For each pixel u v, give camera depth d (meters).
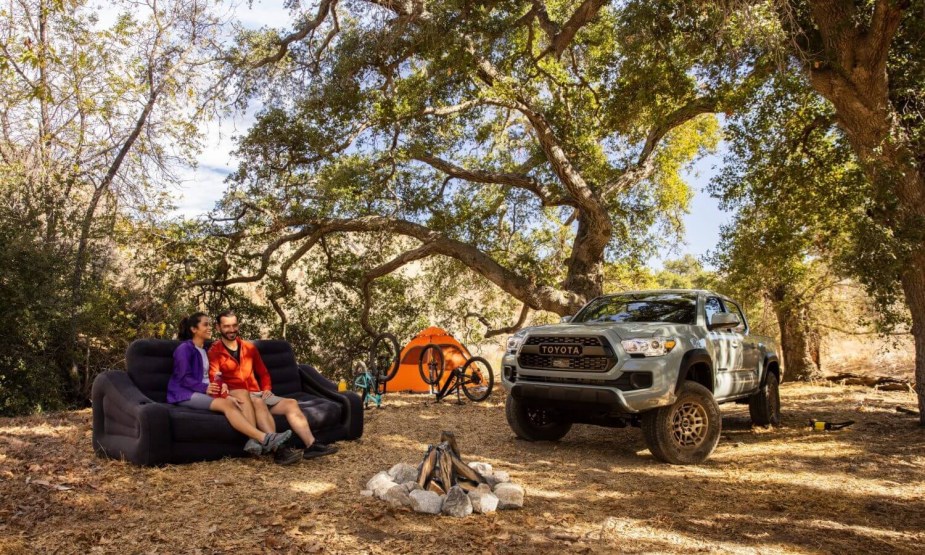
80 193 13.02
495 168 17.83
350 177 13.77
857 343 21.28
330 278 17.19
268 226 14.70
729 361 7.91
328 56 13.41
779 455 7.00
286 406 6.34
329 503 4.73
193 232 15.03
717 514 4.75
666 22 10.62
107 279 13.12
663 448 6.46
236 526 4.18
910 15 8.52
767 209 11.15
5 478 5.20
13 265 10.84
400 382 13.95
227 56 13.46
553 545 3.98
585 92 15.73
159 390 6.39
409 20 11.95
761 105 10.59
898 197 8.39
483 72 13.48
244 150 13.91
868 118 8.35
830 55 8.38
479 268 14.58
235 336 6.41
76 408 11.97
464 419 9.51
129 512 4.43
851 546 4.09
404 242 18.52
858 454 6.95
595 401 6.52
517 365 7.36
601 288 14.53
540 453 7.10
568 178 13.43
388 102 13.22
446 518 4.47
